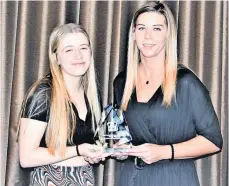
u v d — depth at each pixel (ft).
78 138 5.39
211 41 6.84
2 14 6.51
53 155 5.16
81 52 5.37
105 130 5.41
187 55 6.77
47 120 5.18
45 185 5.24
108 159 6.67
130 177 5.63
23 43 6.52
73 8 6.62
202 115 5.43
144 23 5.47
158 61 5.60
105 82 6.67
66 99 5.31
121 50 6.68
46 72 6.59
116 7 6.66
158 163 5.53
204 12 6.82
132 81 5.71
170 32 5.50
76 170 5.34
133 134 5.60
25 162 5.16
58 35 5.34
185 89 5.41
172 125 5.42
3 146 6.57
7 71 6.53
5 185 6.60
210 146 5.47
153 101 5.46
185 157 5.47
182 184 5.49
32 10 6.56
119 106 5.71
